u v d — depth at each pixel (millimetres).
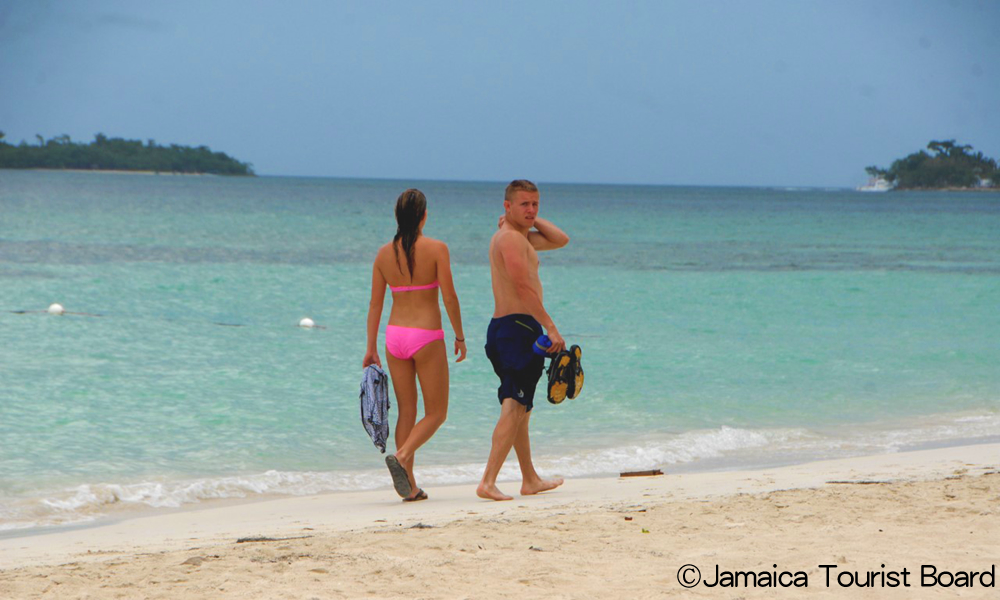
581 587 13211
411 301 21828
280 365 44281
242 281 83375
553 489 23047
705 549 15320
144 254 110625
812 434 32531
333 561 14875
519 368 21500
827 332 59406
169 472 26281
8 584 13867
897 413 36219
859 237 187125
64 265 94250
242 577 14031
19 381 38469
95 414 33156
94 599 13062
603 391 39719
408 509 20703
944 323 64250
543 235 21953
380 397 21562
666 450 29953
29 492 23734
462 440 31219
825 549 15016
